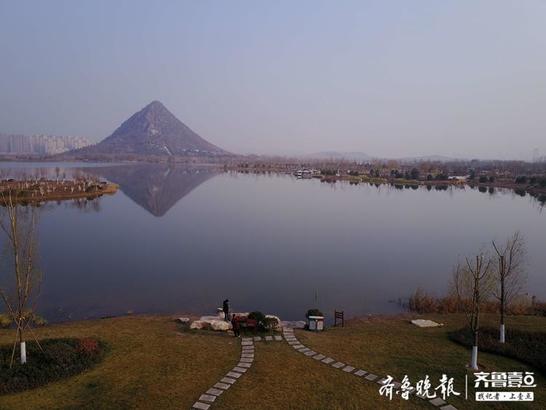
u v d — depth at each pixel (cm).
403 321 3042
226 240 6394
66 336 2391
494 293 3131
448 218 8825
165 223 7844
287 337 2428
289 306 3600
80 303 3566
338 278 4472
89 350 2044
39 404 1606
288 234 6950
